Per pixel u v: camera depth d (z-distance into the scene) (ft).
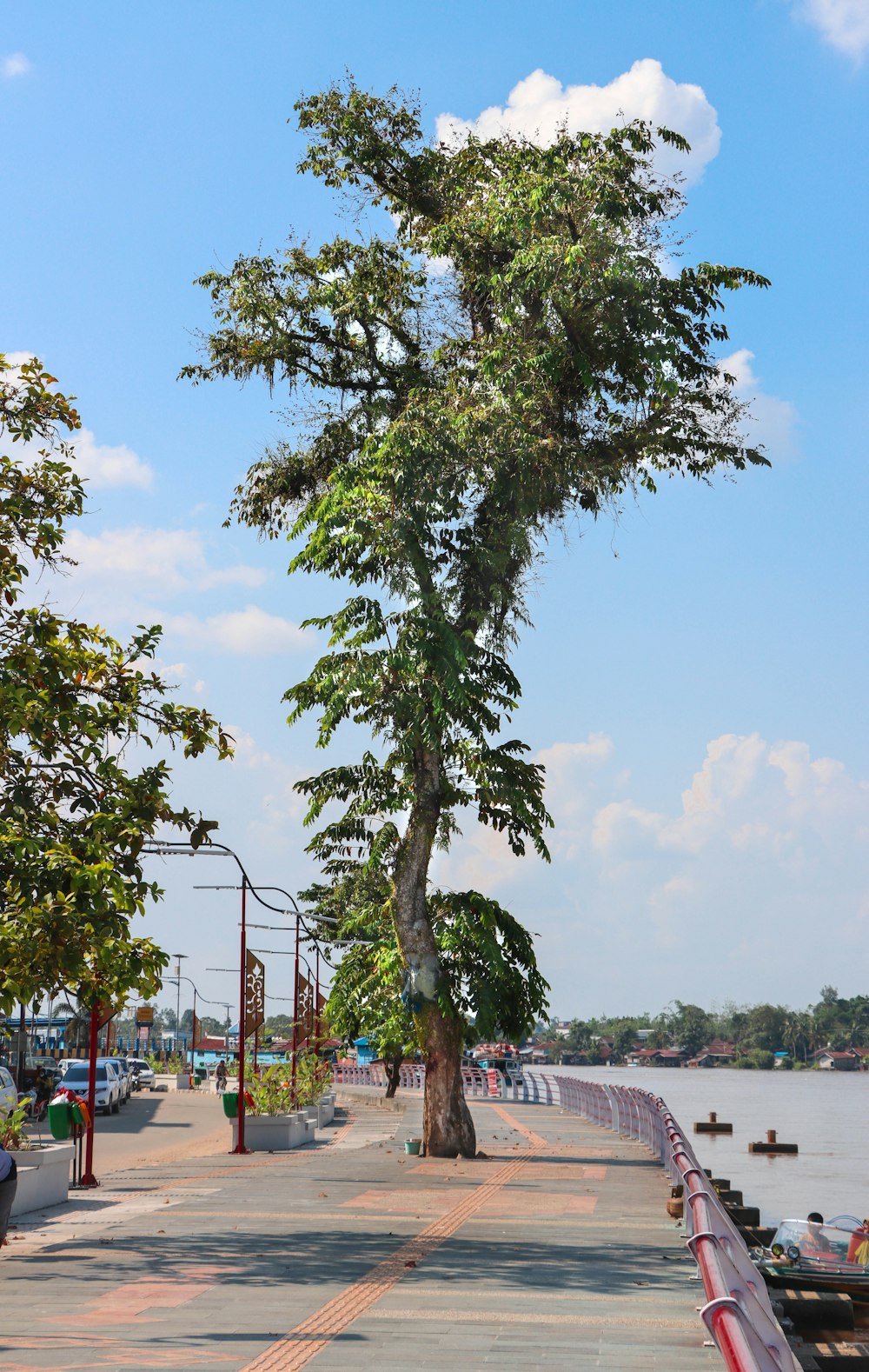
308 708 91.35
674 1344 31.14
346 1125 152.05
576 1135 119.44
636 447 94.58
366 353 97.71
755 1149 214.90
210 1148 121.80
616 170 89.56
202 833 48.78
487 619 89.97
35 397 51.75
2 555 49.67
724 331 91.61
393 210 98.99
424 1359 29.32
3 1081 130.82
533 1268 42.63
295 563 90.79
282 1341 31.12
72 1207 61.16
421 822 94.07
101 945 44.62
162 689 50.80
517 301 90.12
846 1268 61.67
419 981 92.43
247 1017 110.11
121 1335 31.63
